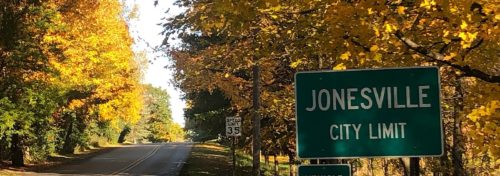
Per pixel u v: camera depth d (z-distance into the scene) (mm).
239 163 30859
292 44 8648
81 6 25906
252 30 9617
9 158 32844
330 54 6895
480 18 5559
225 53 12055
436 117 3596
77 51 25250
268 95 17641
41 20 21969
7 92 21938
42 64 22312
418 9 6125
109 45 30062
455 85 10555
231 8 6762
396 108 3650
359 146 3666
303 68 12547
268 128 20203
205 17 8312
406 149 3611
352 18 6020
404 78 3662
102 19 28422
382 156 3631
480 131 6422
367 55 6266
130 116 47938
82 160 37844
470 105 6785
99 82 29266
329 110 3732
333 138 3705
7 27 20938
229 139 26547
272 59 14156
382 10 5828
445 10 5598
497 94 6250
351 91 3719
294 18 7922
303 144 3736
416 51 6438
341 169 3693
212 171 26812
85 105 35438
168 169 29344
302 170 3732
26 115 22266
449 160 15695
